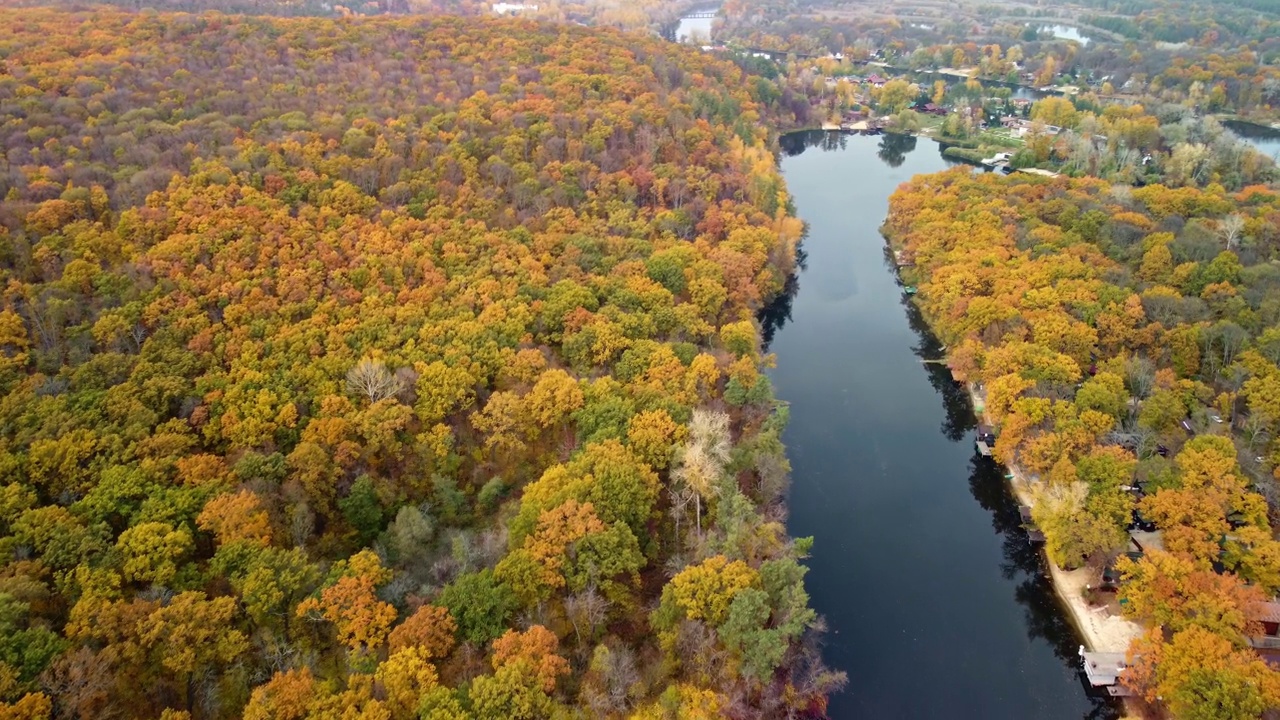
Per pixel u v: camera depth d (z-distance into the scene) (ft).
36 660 266.98
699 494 399.03
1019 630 397.60
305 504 367.04
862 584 426.10
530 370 466.29
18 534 321.11
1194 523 372.17
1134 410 476.95
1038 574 424.46
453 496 404.77
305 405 425.28
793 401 584.81
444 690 273.95
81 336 438.81
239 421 405.39
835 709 359.25
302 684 271.69
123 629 289.33
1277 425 439.22
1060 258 616.80
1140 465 417.90
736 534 361.92
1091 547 379.14
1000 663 380.78
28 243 483.51
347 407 421.59
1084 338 514.27
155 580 314.35
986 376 513.04
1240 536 365.61
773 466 430.61
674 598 340.80
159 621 286.87
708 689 312.50
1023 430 452.76
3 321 424.46
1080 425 433.89
